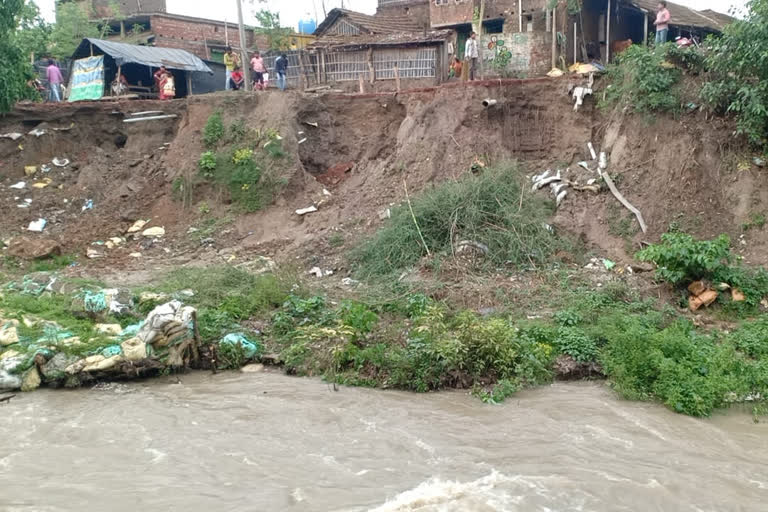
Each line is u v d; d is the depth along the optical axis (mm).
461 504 6430
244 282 13453
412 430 8336
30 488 6762
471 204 14750
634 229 14500
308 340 10891
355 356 10375
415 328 10953
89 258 16219
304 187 18109
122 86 22109
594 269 13742
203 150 18734
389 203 16844
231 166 18250
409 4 26625
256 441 8000
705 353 10156
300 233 16844
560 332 10898
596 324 11461
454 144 17250
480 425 8508
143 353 10266
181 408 9102
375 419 8703
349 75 22344
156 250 16781
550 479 6988
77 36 27484
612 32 22000
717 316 11938
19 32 22969
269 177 17922
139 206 18219
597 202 15211
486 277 13492
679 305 12336
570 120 17141
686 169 14805
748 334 10984
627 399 9445
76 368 9898
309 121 19062
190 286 13125
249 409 9055
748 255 13547
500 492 6691
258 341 11297
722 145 14773
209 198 18281
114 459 7488
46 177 18969
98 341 10336
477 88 17688
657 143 15375
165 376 10477
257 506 6391
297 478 7004
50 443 7945
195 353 10812
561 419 8711
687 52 15492
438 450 7742
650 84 15430
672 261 12414
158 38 27516
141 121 19797
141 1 29703
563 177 16016
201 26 28766
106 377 10188
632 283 12961
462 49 23797
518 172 16156
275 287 12820
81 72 22953
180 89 24750
